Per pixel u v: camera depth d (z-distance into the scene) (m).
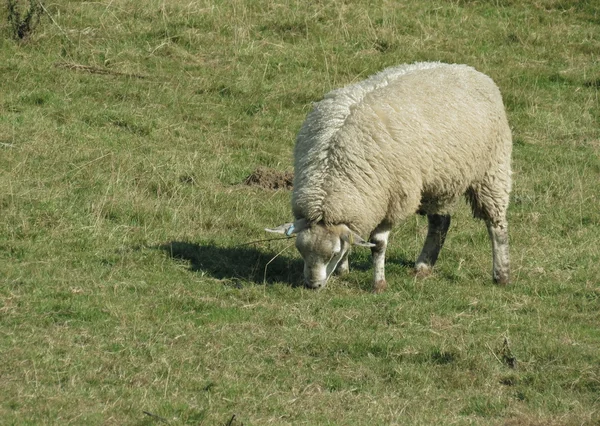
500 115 20.25
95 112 28.11
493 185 20.41
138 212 22.17
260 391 14.47
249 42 34.88
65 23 33.88
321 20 37.41
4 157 23.97
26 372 13.96
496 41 37.47
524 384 15.52
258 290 18.83
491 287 20.33
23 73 30.11
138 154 26.02
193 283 18.89
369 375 15.44
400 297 19.14
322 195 18.23
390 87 19.11
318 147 18.48
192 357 15.32
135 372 14.62
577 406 14.62
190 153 26.61
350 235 18.22
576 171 27.98
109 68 31.56
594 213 25.23
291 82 32.44
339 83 32.88
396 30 37.12
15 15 32.50
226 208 23.33
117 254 19.89
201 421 13.19
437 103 19.02
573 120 32.19
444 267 21.52
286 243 21.62
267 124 29.84
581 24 39.47
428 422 13.84
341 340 16.55
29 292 17.38
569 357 16.38
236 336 16.45
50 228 20.69
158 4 36.19
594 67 36.03
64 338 15.53
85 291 17.72
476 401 14.76
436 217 20.88
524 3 40.66
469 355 16.17
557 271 21.42
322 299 18.61
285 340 16.42
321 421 13.59
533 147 30.02
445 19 38.72
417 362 16.09
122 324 16.42
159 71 31.89
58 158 24.45
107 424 12.79
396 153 18.31
